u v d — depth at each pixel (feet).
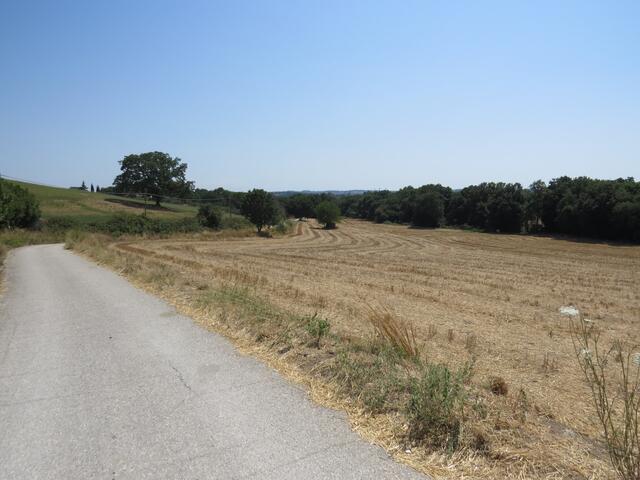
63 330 26.94
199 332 25.11
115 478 10.89
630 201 200.13
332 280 64.69
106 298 38.04
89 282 48.75
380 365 17.15
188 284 43.19
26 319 30.58
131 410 14.90
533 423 13.50
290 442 12.34
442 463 11.09
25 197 187.21
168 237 203.31
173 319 28.81
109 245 132.26
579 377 21.90
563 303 50.34
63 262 73.97
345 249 156.76
